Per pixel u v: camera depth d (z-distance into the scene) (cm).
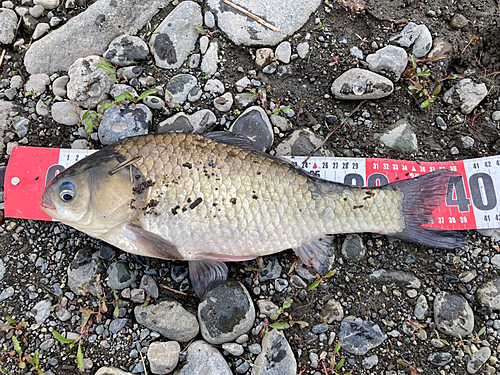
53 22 46
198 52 46
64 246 42
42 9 46
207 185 36
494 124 45
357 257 41
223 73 45
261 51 45
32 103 45
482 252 42
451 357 40
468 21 47
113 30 46
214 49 45
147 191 36
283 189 37
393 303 41
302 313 40
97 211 36
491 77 46
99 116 43
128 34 46
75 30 46
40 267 41
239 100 45
